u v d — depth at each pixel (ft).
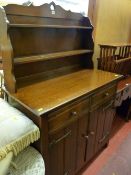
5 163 2.58
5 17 3.26
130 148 6.40
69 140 4.06
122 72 7.18
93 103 4.45
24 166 3.00
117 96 6.07
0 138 2.66
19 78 4.26
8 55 3.50
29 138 2.97
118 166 5.60
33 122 3.20
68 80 4.68
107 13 6.79
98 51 6.95
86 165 5.60
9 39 3.37
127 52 7.43
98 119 5.06
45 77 4.79
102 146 6.15
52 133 3.43
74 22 5.20
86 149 5.04
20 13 3.83
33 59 3.95
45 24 4.38
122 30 8.30
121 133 7.25
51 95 3.69
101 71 5.65
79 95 3.73
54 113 3.29
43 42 4.59
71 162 4.54
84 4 6.19
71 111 3.73
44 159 3.47
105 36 7.18
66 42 5.24
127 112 8.07
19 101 3.40
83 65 6.01
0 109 3.29
